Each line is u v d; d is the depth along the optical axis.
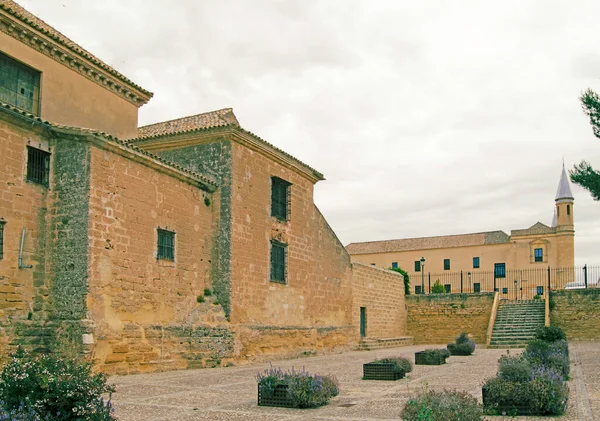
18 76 18.56
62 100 20.05
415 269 75.19
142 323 17.66
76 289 15.79
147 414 9.95
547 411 9.60
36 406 7.34
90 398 7.80
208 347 19.70
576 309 35.50
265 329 22.94
